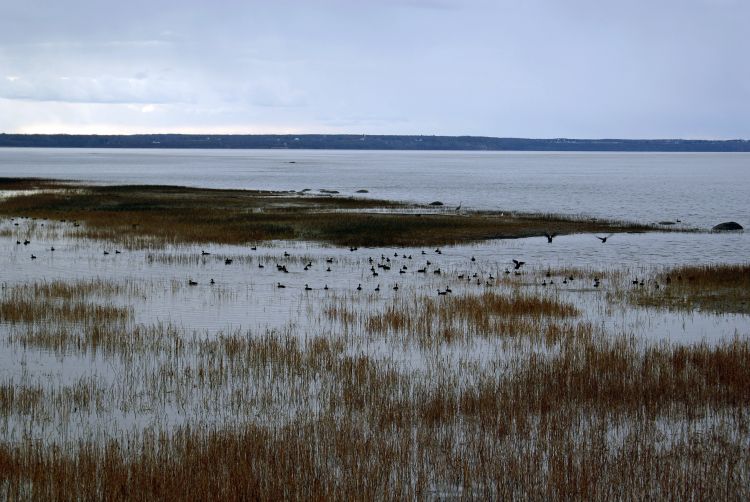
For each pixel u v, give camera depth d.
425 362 20.86
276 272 35.97
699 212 74.56
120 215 55.72
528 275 35.69
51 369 19.83
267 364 20.19
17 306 26.55
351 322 25.66
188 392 18.00
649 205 82.94
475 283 33.72
